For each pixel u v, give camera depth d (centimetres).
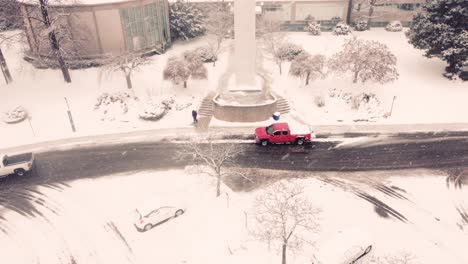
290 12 5000
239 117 3241
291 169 2662
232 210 2255
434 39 3684
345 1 4912
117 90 3650
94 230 2191
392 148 2888
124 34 4038
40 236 2167
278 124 2964
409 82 3756
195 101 3550
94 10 3822
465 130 3092
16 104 3484
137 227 2158
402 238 2083
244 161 2755
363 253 1883
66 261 2005
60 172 2716
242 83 3397
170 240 2092
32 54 4038
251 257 1931
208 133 3102
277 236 1850
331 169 2659
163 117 3372
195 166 2603
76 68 3978
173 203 2253
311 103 3497
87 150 2959
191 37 4788
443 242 2062
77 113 3400
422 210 2286
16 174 2697
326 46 4447
